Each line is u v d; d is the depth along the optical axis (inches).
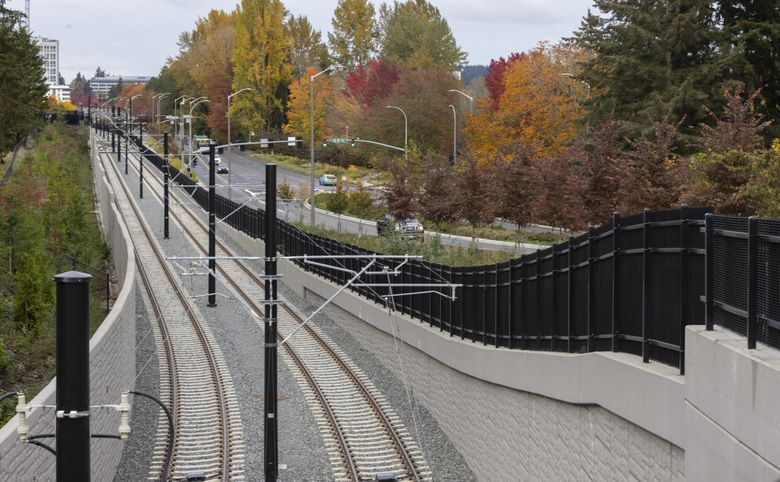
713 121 1627.7
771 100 1747.0
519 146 1755.7
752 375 301.7
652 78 1713.8
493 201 1763.0
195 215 2982.3
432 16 5206.7
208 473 697.0
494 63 3358.8
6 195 1347.2
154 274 1849.2
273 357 687.1
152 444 773.3
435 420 871.1
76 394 352.8
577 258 547.2
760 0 1701.5
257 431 811.4
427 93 3511.3
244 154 5078.7
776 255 312.8
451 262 1289.4
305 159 4490.7
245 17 5000.0
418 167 2279.8
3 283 1058.7
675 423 379.6
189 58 6417.3
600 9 1782.7
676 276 412.8
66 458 351.6
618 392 445.4
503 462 662.5
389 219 1950.1
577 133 2372.0
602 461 478.0
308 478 697.0
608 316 498.0
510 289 680.4
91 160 3914.9
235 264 1996.8
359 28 5201.8
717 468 331.6
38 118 3639.3
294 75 5423.2
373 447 768.9
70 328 351.6
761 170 929.5
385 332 1077.1
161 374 1036.5
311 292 1536.7
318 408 886.4
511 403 644.1
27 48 3174.2
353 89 4303.6
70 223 1644.9
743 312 334.3
